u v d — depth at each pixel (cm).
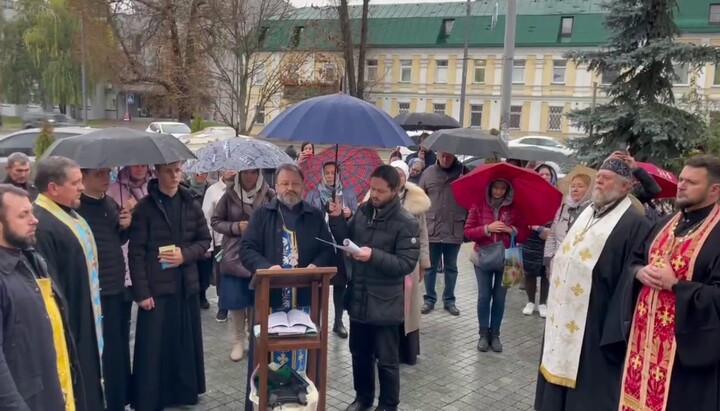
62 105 3459
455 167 708
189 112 1470
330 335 632
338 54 2106
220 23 1274
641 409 348
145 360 428
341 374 533
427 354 586
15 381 272
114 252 416
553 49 3466
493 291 598
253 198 556
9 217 276
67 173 355
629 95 830
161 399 438
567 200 648
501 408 475
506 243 580
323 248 417
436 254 716
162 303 432
